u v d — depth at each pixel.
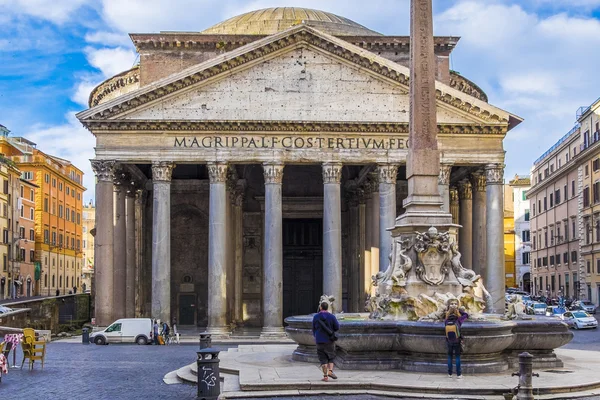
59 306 55.28
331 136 48.88
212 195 48.19
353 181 61.44
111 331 43.03
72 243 123.50
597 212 75.62
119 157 47.91
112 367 26.72
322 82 49.19
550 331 21.17
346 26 69.38
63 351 36.00
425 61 22.42
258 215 64.38
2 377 23.25
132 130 48.03
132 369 25.95
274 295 47.84
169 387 20.58
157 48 60.59
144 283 60.94
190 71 48.12
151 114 48.22
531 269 105.19
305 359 22.83
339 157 48.72
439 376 18.62
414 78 22.41
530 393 15.53
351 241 62.94
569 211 86.19
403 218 22.12
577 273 82.94
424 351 19.56
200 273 62.25
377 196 53.97
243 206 63.88
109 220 47.78
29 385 21.31
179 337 47.94
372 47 61.25
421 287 21.31
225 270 48.47
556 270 91.75
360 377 18.58
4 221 91.38
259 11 75.50
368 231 57.69
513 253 114.56
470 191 57.94
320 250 64.88
